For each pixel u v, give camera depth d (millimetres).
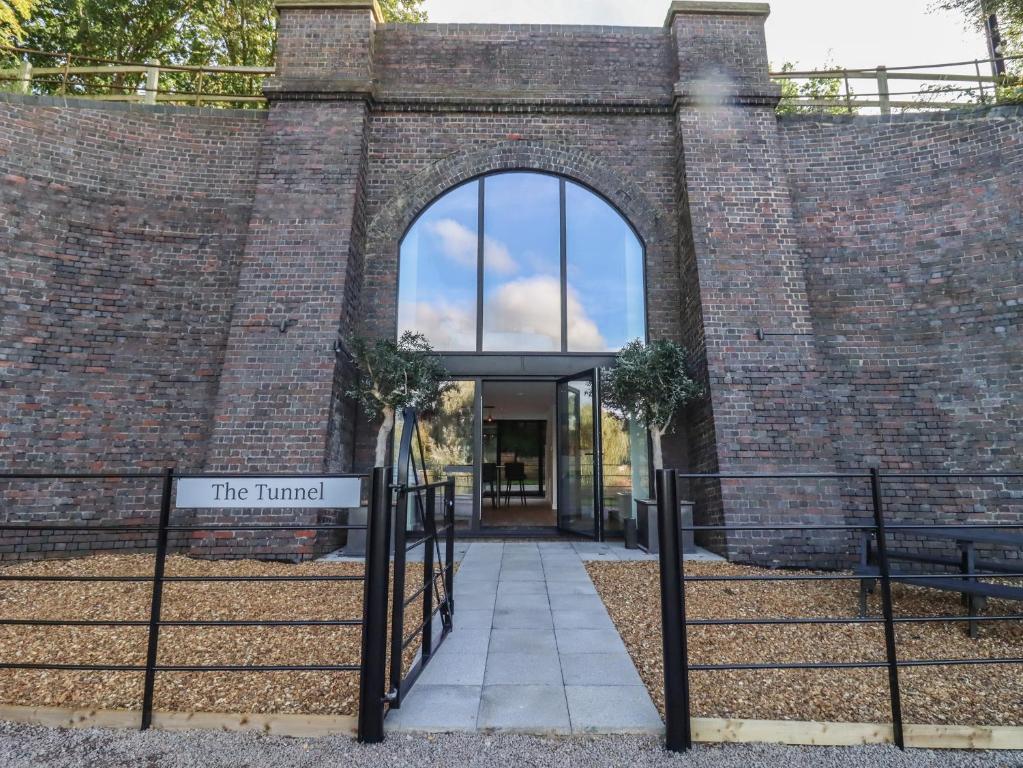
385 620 2561
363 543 6227
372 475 2654
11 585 4750
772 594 4652
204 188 7184
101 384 6371
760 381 6402
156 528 2656
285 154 7102
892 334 6590
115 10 12133
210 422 6621
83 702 2758
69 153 6656
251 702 2750
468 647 3494
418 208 7746
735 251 6836
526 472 15070
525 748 2408
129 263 6734
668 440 7230
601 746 2428
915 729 2459
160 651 3412
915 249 6672
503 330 7816
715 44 7648
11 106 6441
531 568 5547
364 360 6691
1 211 6195
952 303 6402
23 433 5953
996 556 5840
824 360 6656
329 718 2539
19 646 3486
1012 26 7973
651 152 7969
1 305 6039
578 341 7832
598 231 8039
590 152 7977
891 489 6254
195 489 2730
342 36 7574
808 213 7098
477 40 8133
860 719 2619
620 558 6004
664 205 7836
